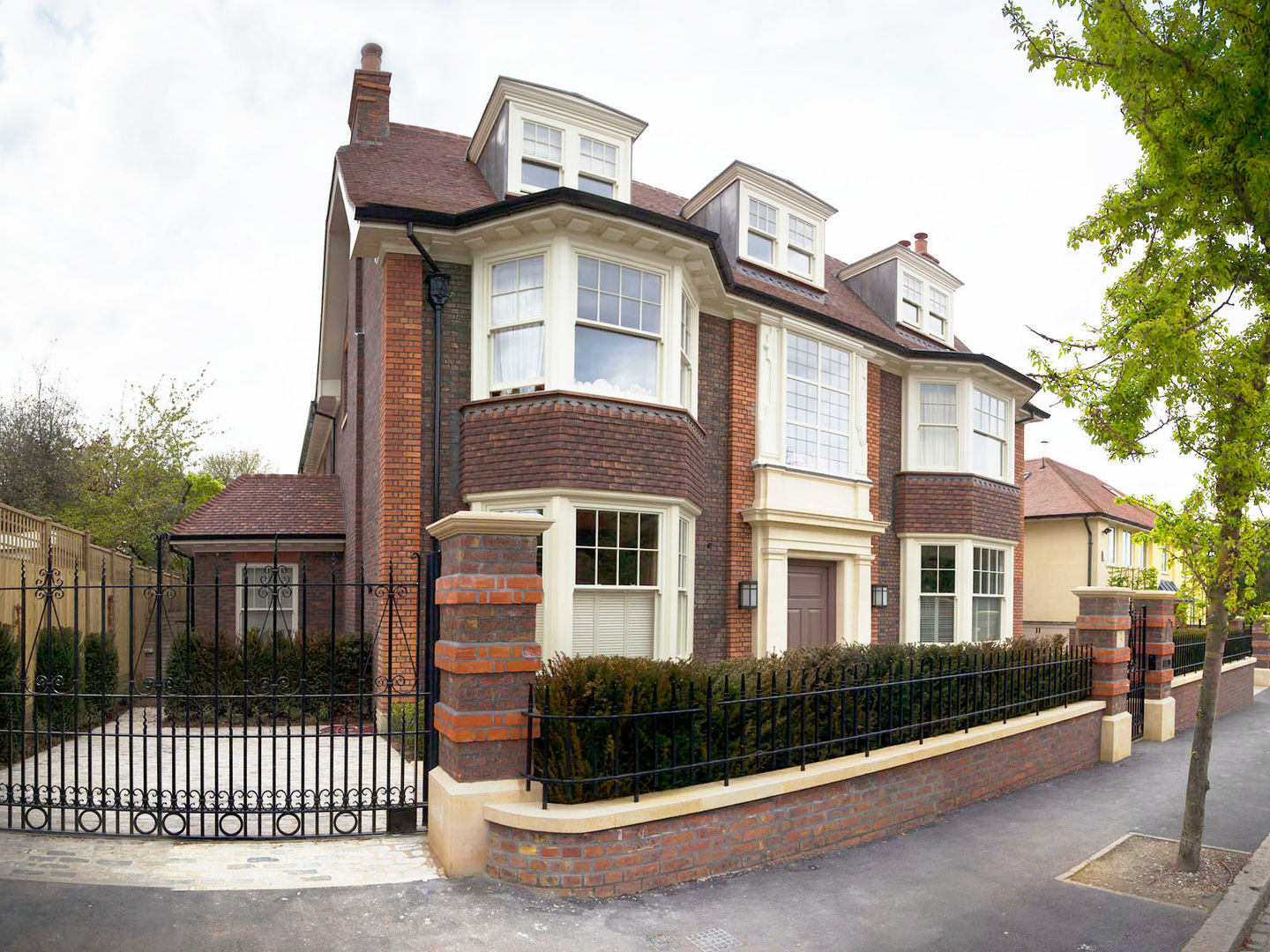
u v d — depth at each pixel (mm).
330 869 5312
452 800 5219
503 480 9688
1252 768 9688
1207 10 5402
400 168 11641
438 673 6012
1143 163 6508
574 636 9680
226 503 14523
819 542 12953
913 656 7902
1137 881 5801
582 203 9336
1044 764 8859
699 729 5875
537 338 9914
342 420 15180
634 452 9938
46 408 25391
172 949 4223
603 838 5113
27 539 10070
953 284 18016
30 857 5430
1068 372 6262
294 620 13594
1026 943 4750
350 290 14070
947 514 15055
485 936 4484
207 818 6332
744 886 5426
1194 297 6297
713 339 12250
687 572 10945
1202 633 14555
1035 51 6188
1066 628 23922
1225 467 5977
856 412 14055
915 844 6484
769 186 14000
